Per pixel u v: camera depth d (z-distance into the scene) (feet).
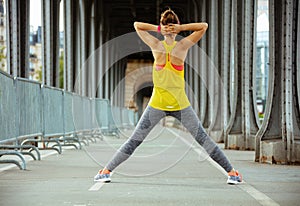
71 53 84.89
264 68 166.40
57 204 21.16
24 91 39.45
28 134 40.86
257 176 30.25
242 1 54.90
